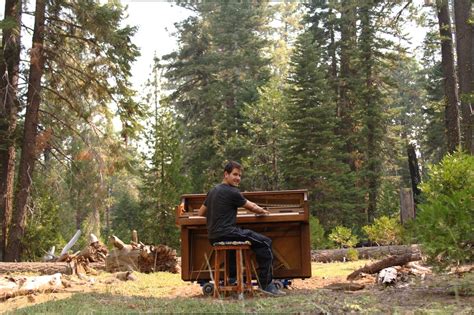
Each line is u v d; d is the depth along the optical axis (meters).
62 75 21.61
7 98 20.52
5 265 13.81
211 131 43.31
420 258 9.93
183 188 29.84
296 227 8.12
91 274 13.57
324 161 33.09
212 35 46.00
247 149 38.91
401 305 5.70
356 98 38.75
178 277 12.45
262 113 38.03
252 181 38.53
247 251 7.29
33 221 21.84
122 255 13.91
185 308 5.97
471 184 8.39
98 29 20.00
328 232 32.69
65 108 22.28
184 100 45.91
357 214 33.88
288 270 8.03
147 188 29.95
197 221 7.73
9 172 20.59
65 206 30.31
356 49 37.22
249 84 43.94
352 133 38.84
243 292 7.26
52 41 21.11
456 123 21.41
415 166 22.34
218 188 7.33
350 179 33.84
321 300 6.17
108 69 21.12
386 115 37.69
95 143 21.88
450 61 21.77
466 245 6.64
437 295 6.46
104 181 22.73
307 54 35.59
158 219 29.53
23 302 8.03
